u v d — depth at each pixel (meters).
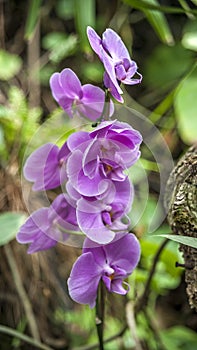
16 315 1.50
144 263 1.34
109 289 0.88
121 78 0.86
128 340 1.37
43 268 1.51
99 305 0.98
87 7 1.39
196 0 1.29
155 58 1.88
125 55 0.87
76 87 0.91
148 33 1.93
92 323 1.44
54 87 0.92
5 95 1.69
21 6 1.86
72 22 1.92
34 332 1.42
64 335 1.52
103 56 0.84
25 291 1.50
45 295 1.51
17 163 1.45
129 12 1.90
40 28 1.90
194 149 1.00
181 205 0.96
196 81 1.32
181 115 1.29
